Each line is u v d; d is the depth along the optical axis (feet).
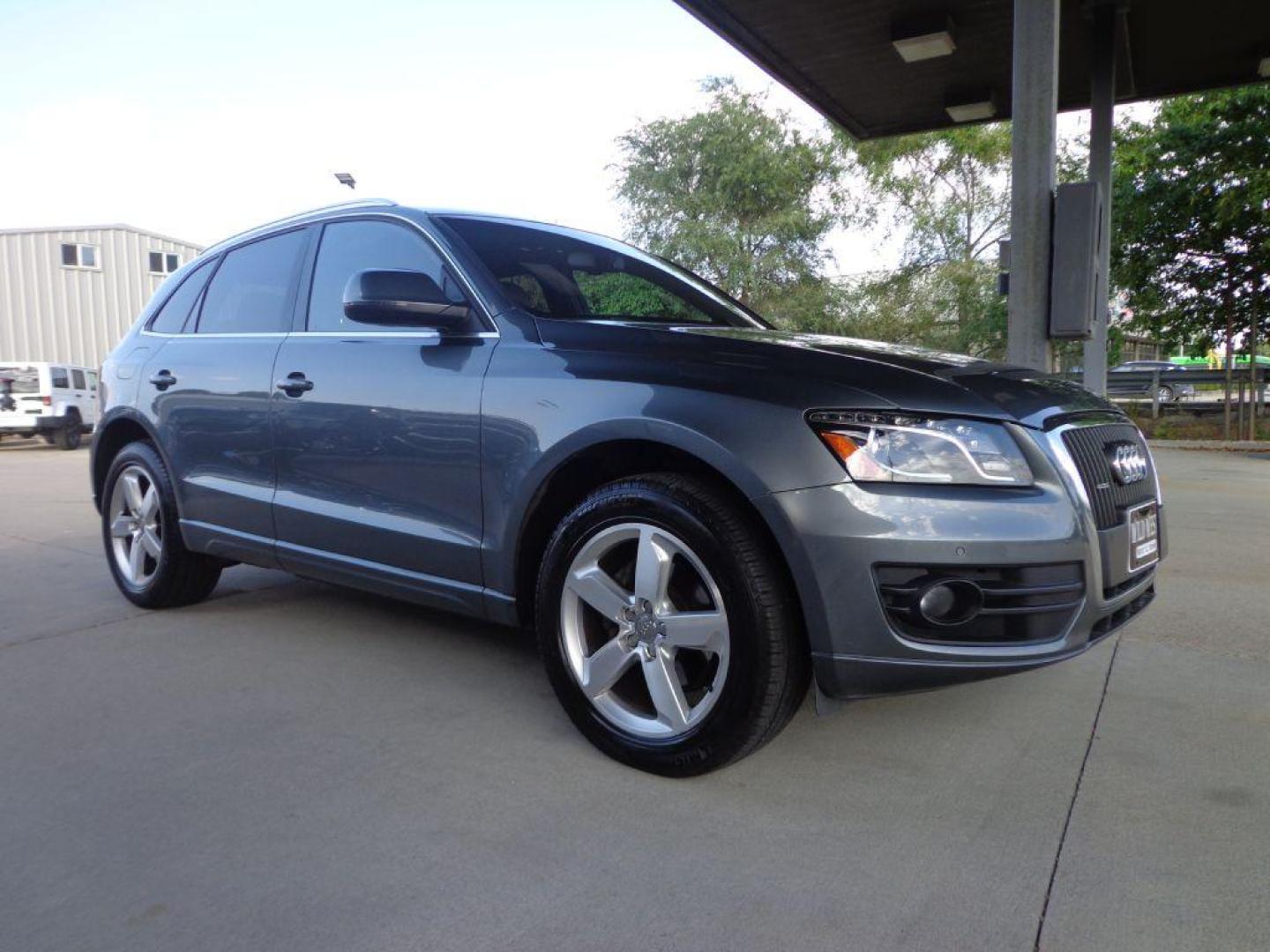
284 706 9.97
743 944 5.88
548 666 8.89
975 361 9.20
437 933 6.00
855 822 7.45
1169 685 10.69
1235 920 6.13
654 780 8.18
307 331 11.66
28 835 7.27
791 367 7.97
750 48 28.32
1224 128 48.44
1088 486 8.14
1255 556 18.16
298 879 6.63
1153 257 52.34
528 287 10.25
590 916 6.18
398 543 10.18
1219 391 71.97
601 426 8.34
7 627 13.12
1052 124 18.85
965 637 7.40
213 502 12.51
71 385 58.75
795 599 7.67
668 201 84.79
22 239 92.17
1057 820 7.49
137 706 9.99
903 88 31.83
